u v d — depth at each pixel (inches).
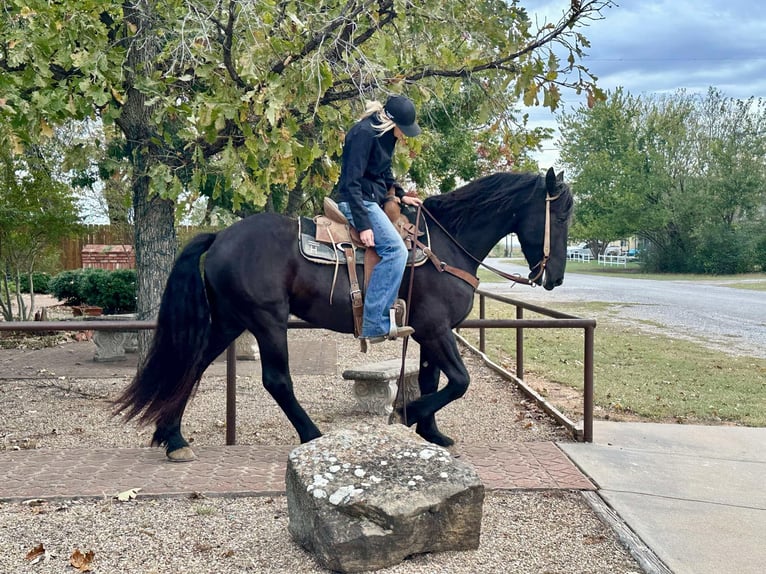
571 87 237.3
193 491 161.9
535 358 421.1
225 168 237.0
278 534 140.9
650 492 168.1
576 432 216.5
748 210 1614.2
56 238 469.7
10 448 207.8
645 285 1175.0
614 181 1716.3
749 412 269.9
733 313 692.1
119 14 260.4
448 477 133.3
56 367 360.2
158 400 171.6
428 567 127.1
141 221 281.0
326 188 303.6
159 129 250.7
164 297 172.2
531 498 162.2
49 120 230.5
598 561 131.3
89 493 160.7
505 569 127.2
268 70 218.7
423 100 263.3
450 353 179.3
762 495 168.2
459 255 183.6
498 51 251.1
